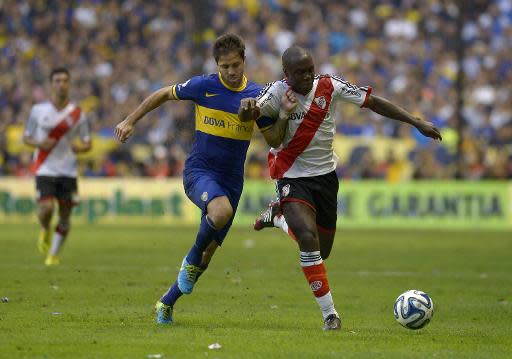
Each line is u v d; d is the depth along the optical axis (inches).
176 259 2082.9
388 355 873.5
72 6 4665.4
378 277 1770.4
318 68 4483.3
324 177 1091.9
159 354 860.0
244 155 1094.4
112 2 4670.3
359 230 3341.5
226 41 1037.8
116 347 900.6
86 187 3644.2
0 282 1566.2
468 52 4658.0
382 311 1295.5
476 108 4347.9
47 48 4515.3
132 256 2154.3
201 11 3688.5
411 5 4813.0
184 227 3385.8
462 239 2878.9
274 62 4532.5
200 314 1206.3
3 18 4640.8
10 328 1034.7
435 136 1090.1
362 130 4104.3
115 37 4569.4
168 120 3966.5
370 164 3789.4
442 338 1007.0
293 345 921.5
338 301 1403.8
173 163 3809.1
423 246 2583.7
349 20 4731.8
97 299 1350.9
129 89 4303.6
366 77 4443.9
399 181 3718.0
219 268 1903.3
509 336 1044.5
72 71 4404.5
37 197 1940.2
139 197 3627.0
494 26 4785.9
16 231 3026.6
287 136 1082.1
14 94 4249.5
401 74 4485.7
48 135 1940.2
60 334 986.1
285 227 1112.2
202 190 1043.3
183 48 4458.7
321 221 1115.9
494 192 3481.8
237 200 1104.8
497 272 1888.5
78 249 2348.7
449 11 4788.4
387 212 3531.0
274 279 1694.1
